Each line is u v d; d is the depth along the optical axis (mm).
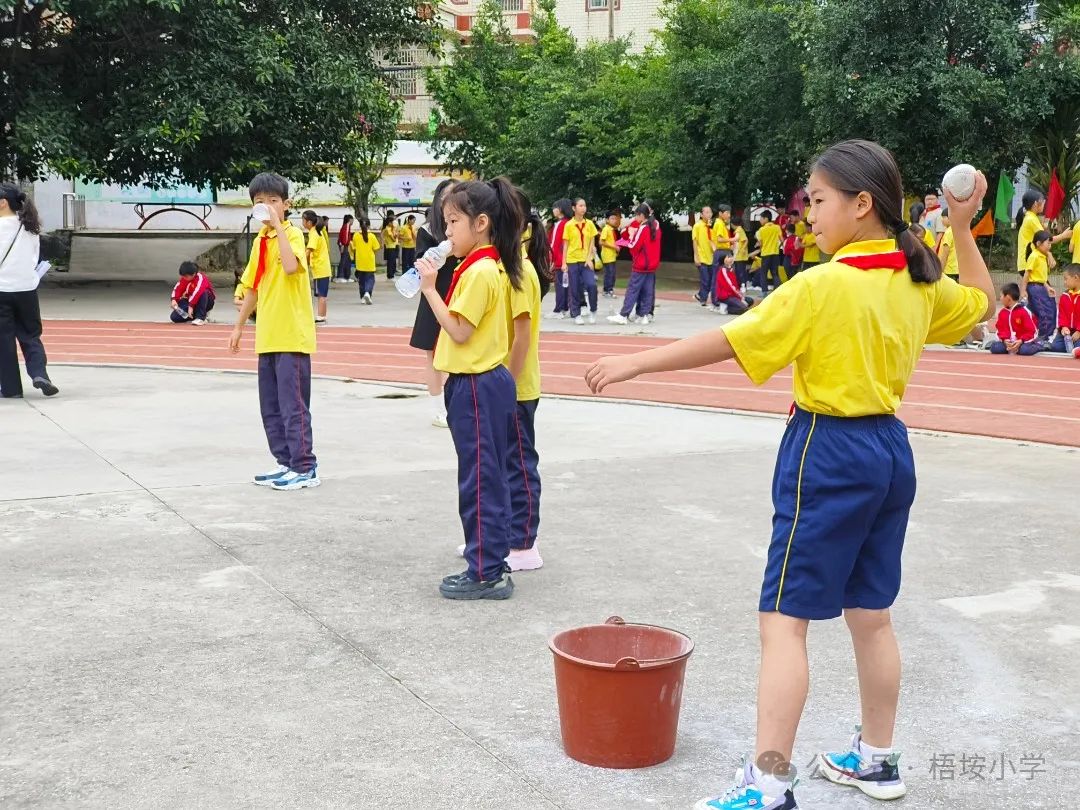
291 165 22422
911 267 3162
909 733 3812
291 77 20906
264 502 6773
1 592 5133
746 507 6711
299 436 7082
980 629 4738
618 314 18609
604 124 29219
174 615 4867
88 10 19625
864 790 3408
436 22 28016
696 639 4633
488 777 3453
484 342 5062
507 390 5109
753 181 25578
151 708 3938
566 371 12805
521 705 3988
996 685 4188
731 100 25078
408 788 3379
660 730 3533
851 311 3076
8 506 6605
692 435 8961
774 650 3158
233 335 7250
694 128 26609
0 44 20703
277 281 6945
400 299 23344
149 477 7371
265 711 3920
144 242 31359
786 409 10133
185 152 21375
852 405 3125
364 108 22344
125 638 4598
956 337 3453
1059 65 21000
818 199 3205
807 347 3107
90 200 33781
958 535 6102
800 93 23734
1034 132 22719
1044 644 4578
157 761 3545
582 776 3469
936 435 9016
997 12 21172
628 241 17922
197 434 8875
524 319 5273
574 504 6785
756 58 24219
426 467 7785
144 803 3283
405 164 36250
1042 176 23125
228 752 3607
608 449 8398
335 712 3916
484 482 5074
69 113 20375
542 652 4496
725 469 7719
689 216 28922
